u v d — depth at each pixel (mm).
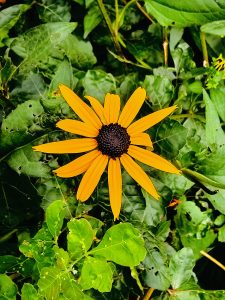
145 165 173
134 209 167
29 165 156
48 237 140
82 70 207
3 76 172
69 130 151
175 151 167
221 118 191
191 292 172
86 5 204
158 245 170
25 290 134
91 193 148
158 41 213
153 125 168
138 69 215
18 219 162
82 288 136
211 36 210
